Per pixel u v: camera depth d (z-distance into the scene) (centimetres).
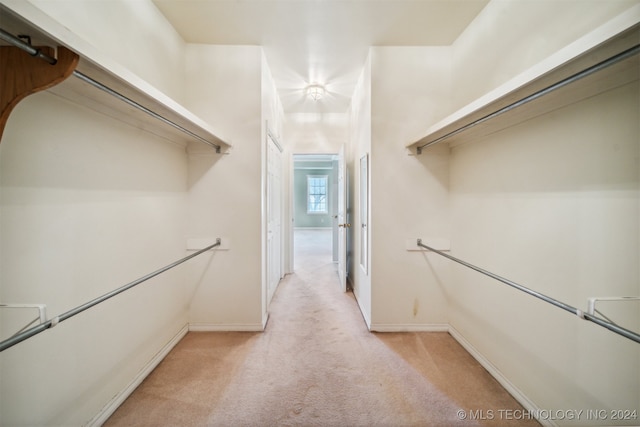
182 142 212
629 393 96
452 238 223
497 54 166
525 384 142
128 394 149
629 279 95
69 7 113
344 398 149
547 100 116
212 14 185
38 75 78
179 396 150
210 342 208
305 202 990
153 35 175
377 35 209
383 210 226
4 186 91
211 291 227
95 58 83
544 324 130
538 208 133
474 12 182
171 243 200
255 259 226
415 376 168
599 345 105
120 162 144
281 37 212
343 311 271
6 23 68
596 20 107
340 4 175
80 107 118
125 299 149
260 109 223
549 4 129
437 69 224
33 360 100
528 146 140
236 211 225
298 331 228
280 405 143
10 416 94
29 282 98
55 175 108
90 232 124
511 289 153
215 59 221
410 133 225
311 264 475
